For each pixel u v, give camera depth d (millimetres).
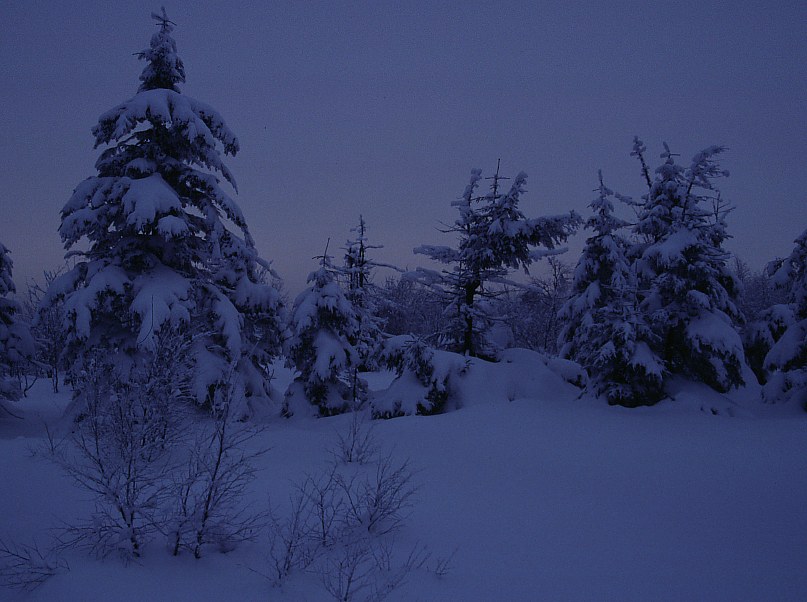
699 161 15898
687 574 4871
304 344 17328
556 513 6516
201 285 15477
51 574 4355
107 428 5266
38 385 32656
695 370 15500
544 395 15359
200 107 14938
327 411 17047
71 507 6043
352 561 4949
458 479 8047
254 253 17234
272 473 7887
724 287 16688
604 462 9094
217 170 15859
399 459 9367
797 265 18922
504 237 17172
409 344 15492
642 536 5797
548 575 4836
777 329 21453
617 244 20875
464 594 4453
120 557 4738
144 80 15633
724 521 6254
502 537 5730
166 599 4109
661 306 15961
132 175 14688
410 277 18438
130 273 14305
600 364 14188
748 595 4469
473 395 14500
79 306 12875
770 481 7852
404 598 4359
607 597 4438
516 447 10227
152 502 4934
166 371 5832
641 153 20328
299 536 4852
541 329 35312
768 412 15836
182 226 13289
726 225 16703
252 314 17906
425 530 5895
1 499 6262
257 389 17578
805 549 5410
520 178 17219
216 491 5047
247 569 4730
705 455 9414
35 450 8750
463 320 17859
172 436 5703
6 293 18344
